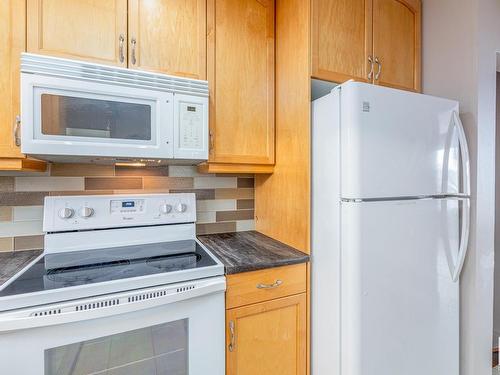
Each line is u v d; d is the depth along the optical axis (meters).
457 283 1.34
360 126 1.09
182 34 1.30
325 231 1.24
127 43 1.20
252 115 1.48
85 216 1.32
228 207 1.78
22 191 1.32
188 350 1.05
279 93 1.51
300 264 1.29
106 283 0.93
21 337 0.83
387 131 1.14
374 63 1.46
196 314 1.06
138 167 1.54
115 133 1.12
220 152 1.40
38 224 1.35
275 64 1.54
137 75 1.15
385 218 1.15
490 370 1.44
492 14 1.41
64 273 1.03
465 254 1.33
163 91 1.19
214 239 1.60
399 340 1.19
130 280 0.97
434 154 1.26
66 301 0.88
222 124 1.40
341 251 1.14
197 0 1.34
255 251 1.36
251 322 1.17
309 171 1.31
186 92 1.23
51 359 0.87
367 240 1.11
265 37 1.51
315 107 1.29
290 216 1.44
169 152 1.21
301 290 1.29
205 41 1.35
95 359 0.92
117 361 0.95
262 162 1.51
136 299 0.95
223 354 1.11
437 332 1.29
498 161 2.18
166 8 1.27
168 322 1.02
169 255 1.27
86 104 1.08
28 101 0.99
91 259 1.20
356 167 1.08
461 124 1.34
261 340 1.20
